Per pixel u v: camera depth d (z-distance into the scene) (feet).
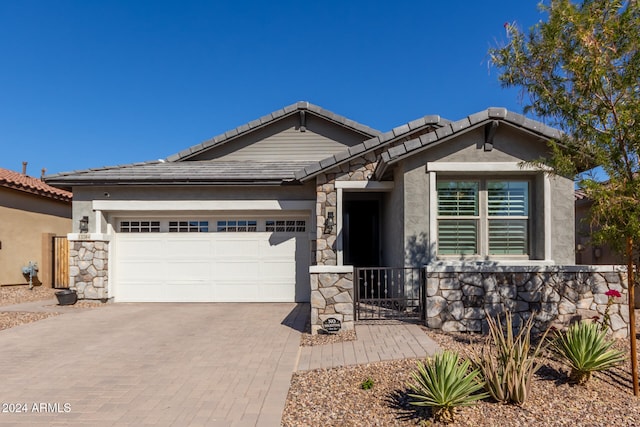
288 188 42.06
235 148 52.60
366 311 31.91
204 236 43.01
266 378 20.21
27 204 55.77
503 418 15.66
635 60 17.92
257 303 42.32
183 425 15.49
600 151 18.52
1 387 19.35
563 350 19.33
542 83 20.61
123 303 42.14
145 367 22.02
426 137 31.71
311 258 41.47
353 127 51.47
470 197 34.37
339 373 20.38
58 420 16.01
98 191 41.81
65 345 26.40
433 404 14.97
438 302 27.71
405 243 33.06
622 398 17.63
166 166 47.26
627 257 19.38
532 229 34.04
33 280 55.31
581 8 18.97
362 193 47.80
